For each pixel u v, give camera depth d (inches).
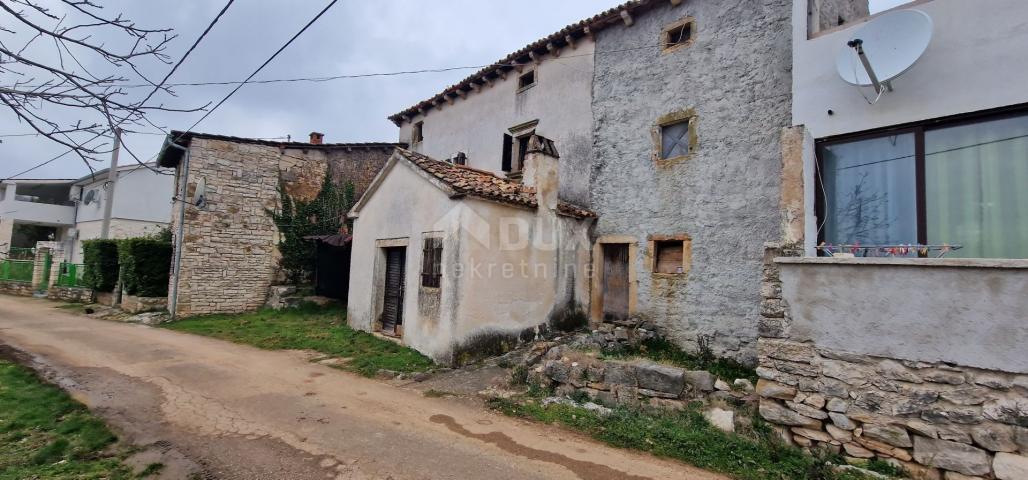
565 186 407.8
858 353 160.4
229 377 262.5
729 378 267.1
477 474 149.4
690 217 321.4
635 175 357.1
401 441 175.8
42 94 100.8
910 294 152.3
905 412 149.6
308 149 561.3
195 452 161.2
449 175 325.1
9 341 342.6
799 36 212.2
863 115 191.0
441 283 300.4
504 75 480.4
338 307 504.7
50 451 154.0
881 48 182.1
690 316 315.3
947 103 172.6
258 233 524.4
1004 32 163.0
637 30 367.2
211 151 499.5
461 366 288.7
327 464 154.3
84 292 652.1
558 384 243.0
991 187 169.3
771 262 188.5
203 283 487.8
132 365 283.7
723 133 309.1
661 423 190.2
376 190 391.9
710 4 324.2
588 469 154.7
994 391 137.2
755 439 172.9
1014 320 135.6
